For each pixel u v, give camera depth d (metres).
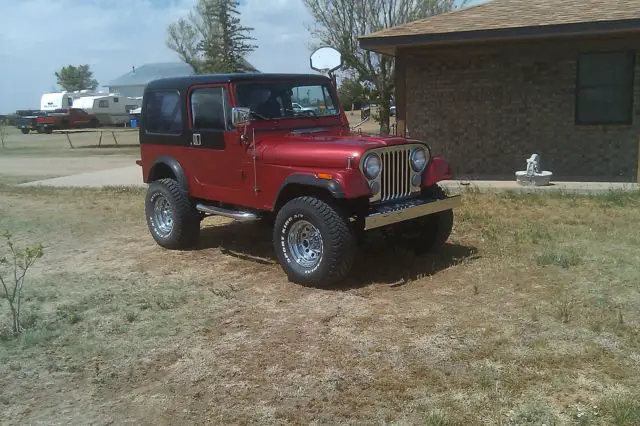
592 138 11.79
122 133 38.69
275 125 6.51
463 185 10.86
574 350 4.23
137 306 5.46
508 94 12.17
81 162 20.41
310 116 6.89
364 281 5.90
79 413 3.70
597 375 3.88
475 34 10.70
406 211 5.70
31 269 6.80
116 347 4.61
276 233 5.94
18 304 5.23
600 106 11.64
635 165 11.61
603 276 5.74
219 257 7.04
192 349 4.52
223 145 6.54
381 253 6.80
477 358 4.17
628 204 8.95
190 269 6.60
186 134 6.99
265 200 6.21
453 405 3.60
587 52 11.48
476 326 4.70
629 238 7.07
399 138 6.04
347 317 5.00
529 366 4.03
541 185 10.57
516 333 4.54
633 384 3.75
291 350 4.42
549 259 6.21
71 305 5.52
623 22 9.80
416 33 11.05
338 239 5.47
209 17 31.98
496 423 3.40
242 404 3.72
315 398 3.75
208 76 6.72
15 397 3.91
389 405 3.64
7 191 12.72
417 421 3.47
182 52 35.94
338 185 5.38
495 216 8.47
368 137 6.15
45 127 41.91
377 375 4.00
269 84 6.63
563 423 3.38
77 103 46.81
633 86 11.32
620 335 4.45
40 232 8.72
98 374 4.19
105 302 5.60
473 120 12.48
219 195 6.75
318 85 7.09
